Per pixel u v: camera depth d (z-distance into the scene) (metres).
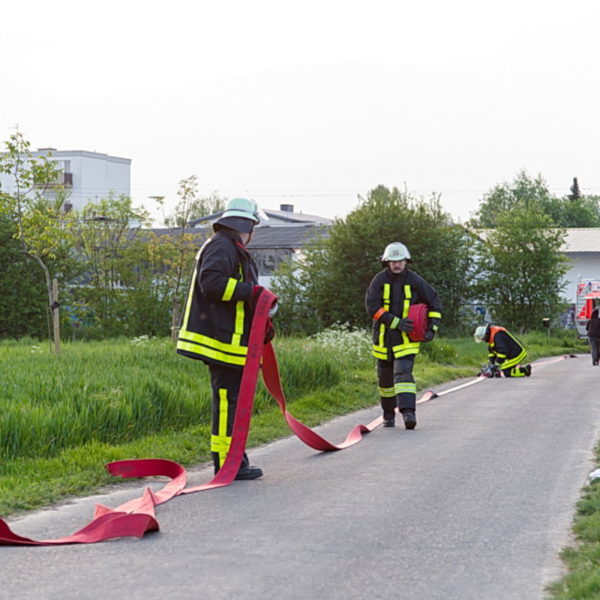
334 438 10.59
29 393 10.10
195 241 42.47
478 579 4.81
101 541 5.60
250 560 5.11
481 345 33.09
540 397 15.08
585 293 47.88
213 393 7.97
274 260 61.19
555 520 6.19
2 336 37.44
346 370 17.33
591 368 24.83
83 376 11.34
